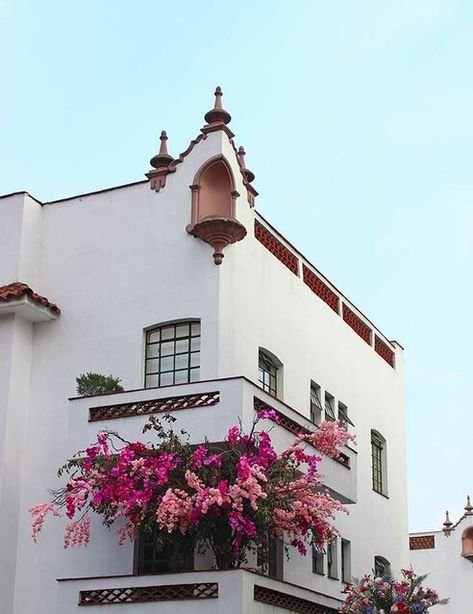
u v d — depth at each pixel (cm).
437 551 3578
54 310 2173
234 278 2103
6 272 2208
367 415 2784
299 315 2408
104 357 2117
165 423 1892
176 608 1738
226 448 1858
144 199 2181
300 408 2331
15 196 2255
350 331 2762
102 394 1973
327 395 2539
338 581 2400
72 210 2256
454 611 3497
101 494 1780
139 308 2114
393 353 3117
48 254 2248
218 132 2128
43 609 1995
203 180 2116
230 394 1853
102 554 1984
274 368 2275
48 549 2031
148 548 1969
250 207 2198
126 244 2172
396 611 1923
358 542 2572
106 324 2138
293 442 1908
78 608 1812
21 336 2159
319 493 1917
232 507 1720
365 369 2834
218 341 2003
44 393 2144
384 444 2911
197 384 1889
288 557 2061
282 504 1836
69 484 1836
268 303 2245
